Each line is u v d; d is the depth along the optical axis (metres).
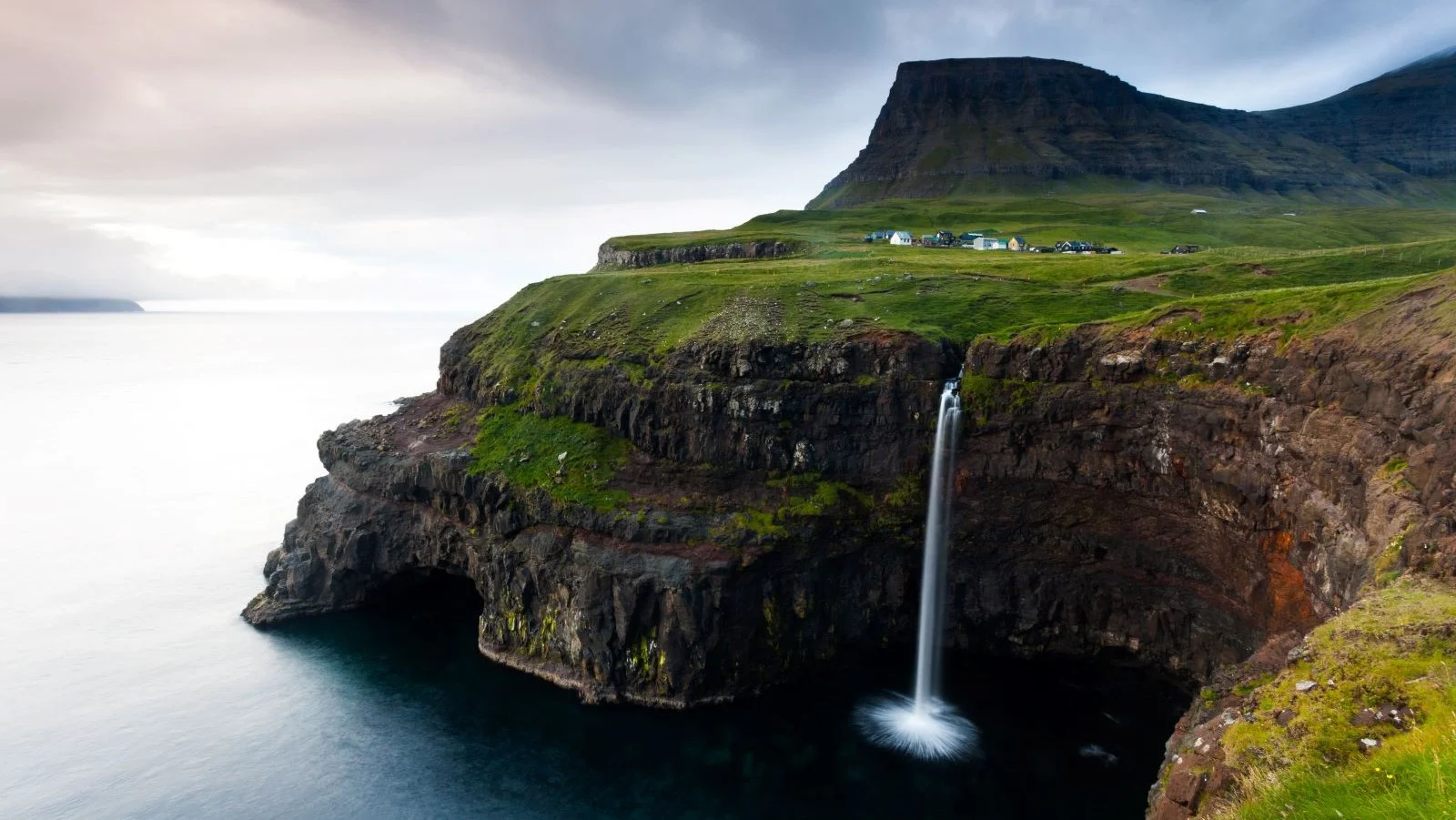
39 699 72.81
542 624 75.69
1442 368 38.03
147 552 115.62
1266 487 50.34
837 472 74.69
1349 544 39.38
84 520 132.75
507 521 78.44
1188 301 63.62
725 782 58.34
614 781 58.91
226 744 65.38
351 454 93.94
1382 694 25.06
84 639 85.25
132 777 61.41
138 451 189.38
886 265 115.44
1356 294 50.44
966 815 54.16
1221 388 54.94
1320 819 21.34
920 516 72.56
